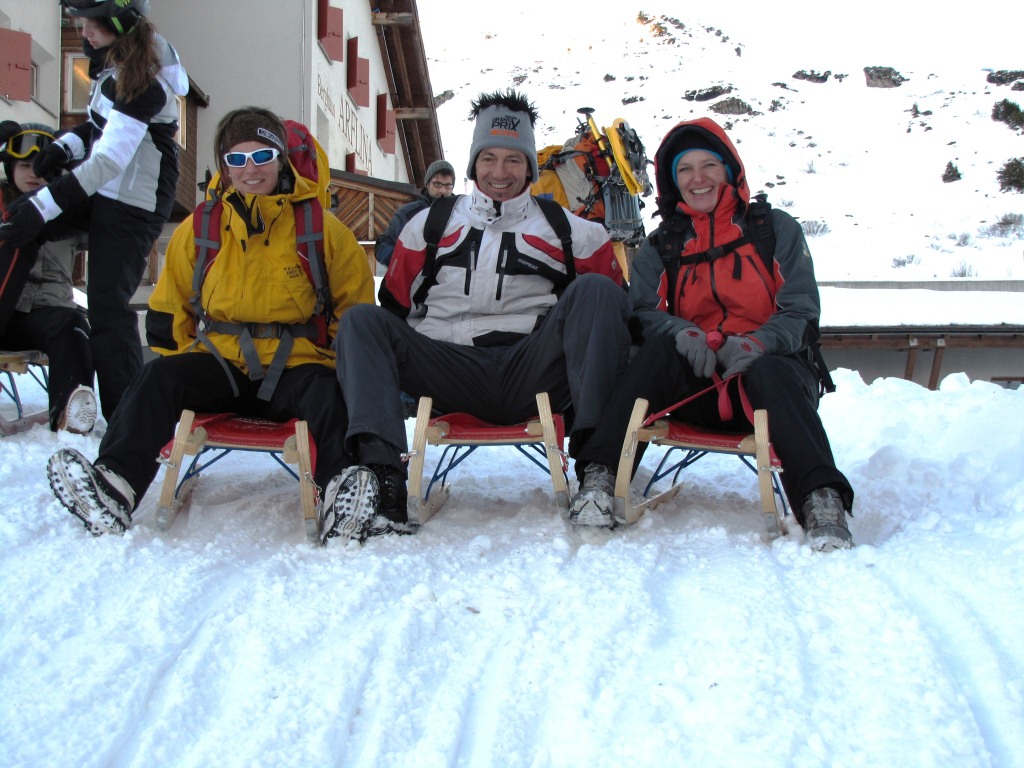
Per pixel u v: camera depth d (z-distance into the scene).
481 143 3.58
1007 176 46.62
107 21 4.58
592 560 3.09
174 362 3.51
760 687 2.25
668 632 2.59
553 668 2.40
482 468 4.69
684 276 3.70
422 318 3.79
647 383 3.44
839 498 3.20
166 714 2.20
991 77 63.97
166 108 4.88
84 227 4.91
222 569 3.10
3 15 11.05
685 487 4.15
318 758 2.04
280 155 3.53
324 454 3.38
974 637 2.47
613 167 6.06
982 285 20.95
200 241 3.62
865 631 2.53
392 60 21.38
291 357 3.66
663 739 2.09
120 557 3.12
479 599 2.83
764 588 2.81
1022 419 4.47
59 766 2.01
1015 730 2.08
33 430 4.86
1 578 2.95
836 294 15.01
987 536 3.22
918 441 4.87
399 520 3.39
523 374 3.57
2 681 2.35
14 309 4.89
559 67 79.56
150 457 3.38
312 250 3.61
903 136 56.56
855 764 1.99
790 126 60.69
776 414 3.27
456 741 2.12
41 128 5.27
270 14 14.36
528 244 3.68
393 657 2.44
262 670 2.40
